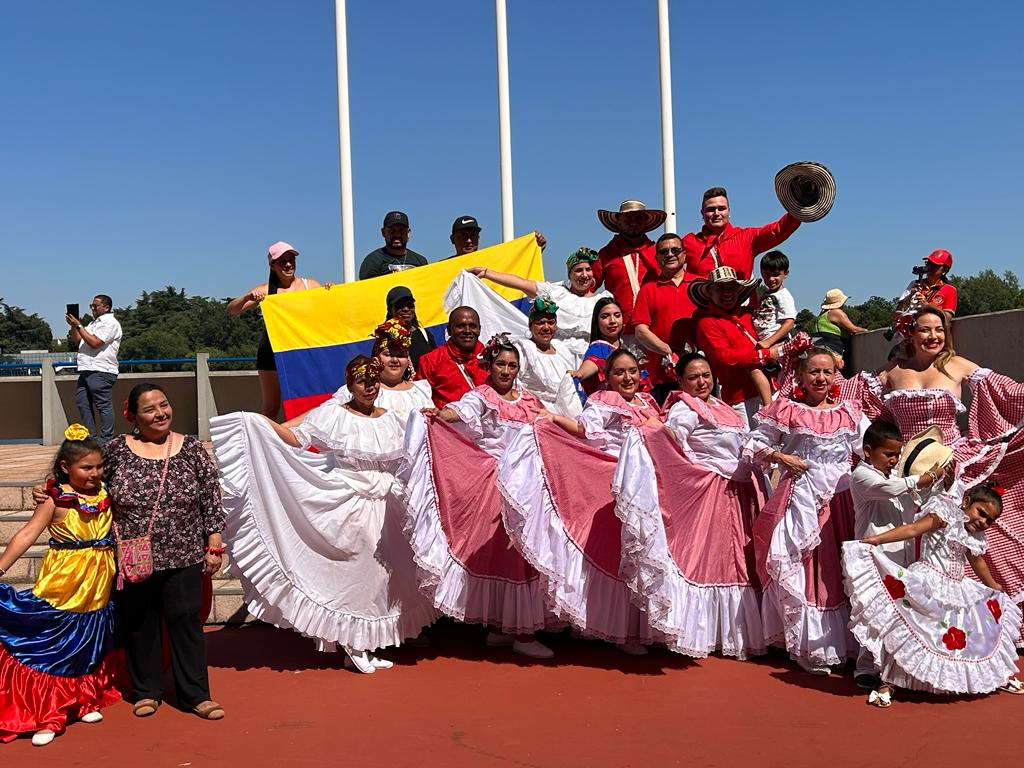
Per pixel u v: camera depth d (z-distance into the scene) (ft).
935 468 18.01
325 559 19.92
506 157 36.52
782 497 19.56
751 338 24.32
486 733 16.12
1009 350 27.68
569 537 20.02
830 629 19.12
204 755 15.47
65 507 17.53
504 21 36.40
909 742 15.34
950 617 17.62
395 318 24.68
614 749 15.26
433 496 20.02
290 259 29.78
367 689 18.76
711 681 18.86
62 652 17.17
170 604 17.66
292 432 20.04
